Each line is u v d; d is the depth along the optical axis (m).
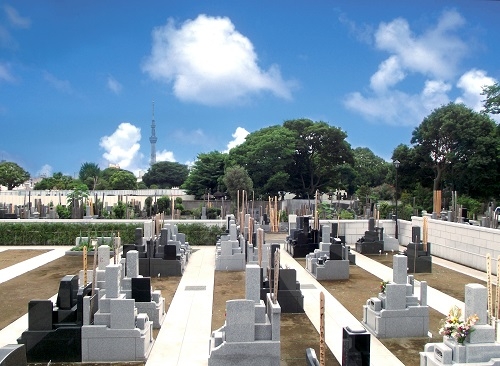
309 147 68.44
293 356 10.98
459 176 52.34
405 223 31.28
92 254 26.06
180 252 22.16
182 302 15.84
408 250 22.00
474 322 9.05
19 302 15.87
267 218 39.09
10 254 26.64
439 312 14.66
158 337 12.32
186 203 61.34
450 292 17.41
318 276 19.70
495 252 21.11
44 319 10.79
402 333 12.31
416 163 56.91
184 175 106.31
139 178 126.25
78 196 41.81
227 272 21.20
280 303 14.59
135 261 13.98
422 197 50.47
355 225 31.27
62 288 11.08
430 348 9.73
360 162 92.06
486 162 49.12
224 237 24.30
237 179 57.41
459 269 22.36
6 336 12.37
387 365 10.45
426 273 21.17
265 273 15.62
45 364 10.62
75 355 10.70
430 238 27.52
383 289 12.99
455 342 9.20
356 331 8.58
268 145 61.84
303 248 25.38
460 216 30.34
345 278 19.81
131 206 44.25
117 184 84.44
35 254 26.64
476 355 8.98
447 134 52.59
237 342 9.85
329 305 15.56
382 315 12.27
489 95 50.34
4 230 30.45
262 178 64.06
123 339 10.73
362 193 58.91
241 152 65.56
